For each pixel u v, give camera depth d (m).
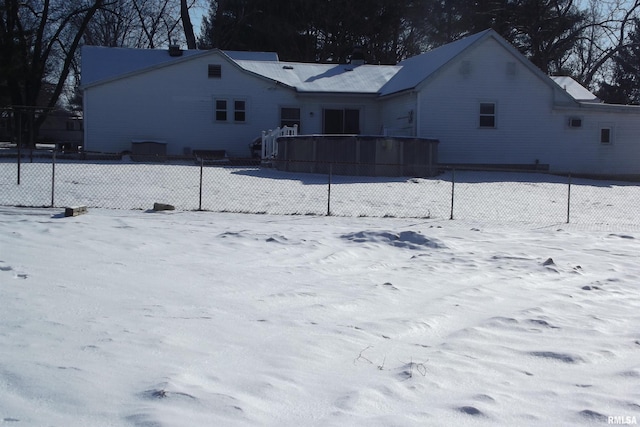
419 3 52.56
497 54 32.91
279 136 29.61
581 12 54.09
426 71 33.66
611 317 8.48
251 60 39.72
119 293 8.34
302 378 5.75
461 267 11.45
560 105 33.66
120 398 4.98
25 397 4.91
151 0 59.28
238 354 6.27
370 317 7.98
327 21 50.22
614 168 34.75
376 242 13.40
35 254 10.50
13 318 6.93
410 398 5.48
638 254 13.45
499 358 6.68
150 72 33.91
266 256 11.54
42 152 34.28
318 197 21.02
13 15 42.62
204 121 34.50
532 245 14.20
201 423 4.63
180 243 12.27
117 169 25.88
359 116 36.41
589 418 5.21
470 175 30.44
